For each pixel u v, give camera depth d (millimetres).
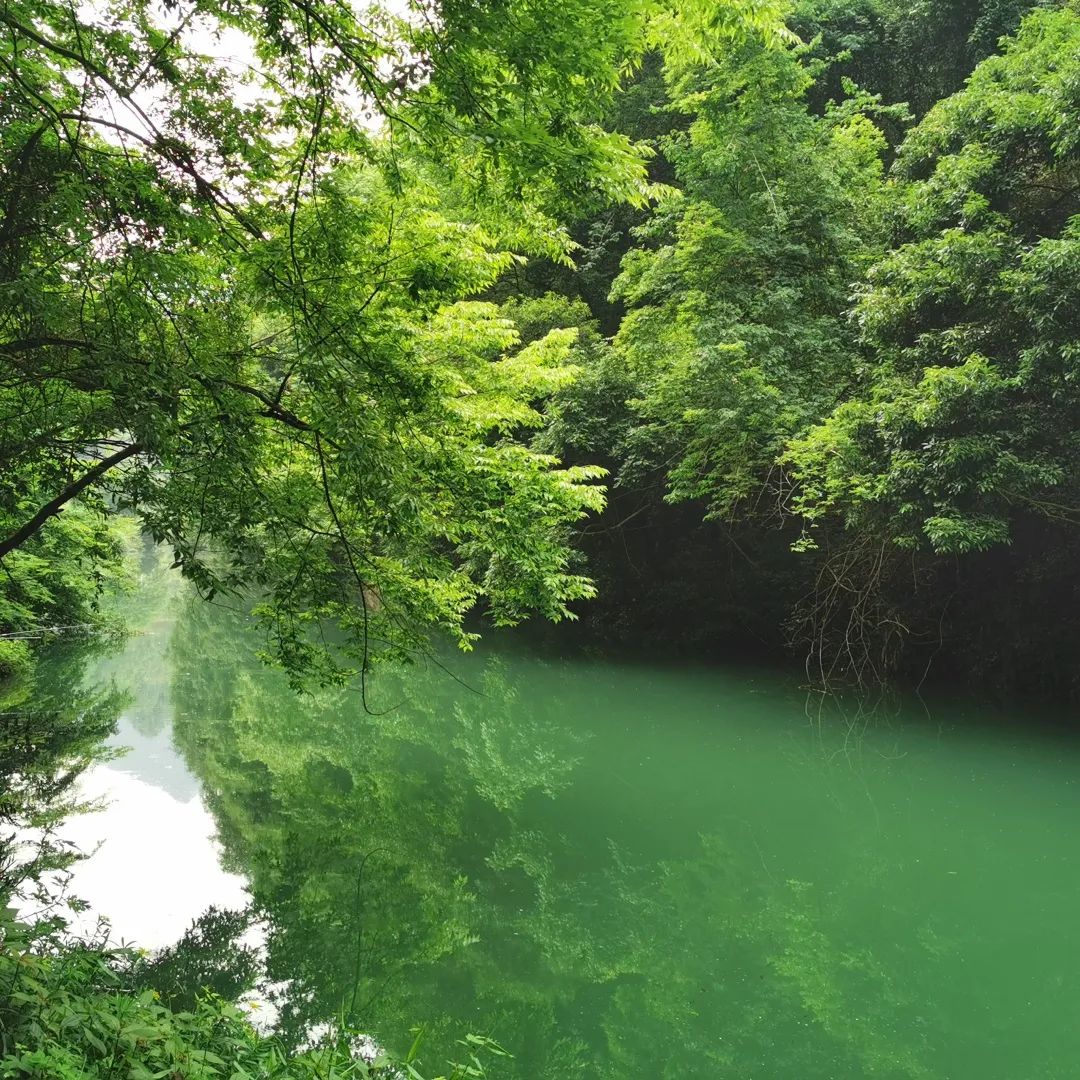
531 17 4164
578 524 22781
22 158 4738
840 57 19000
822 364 15289
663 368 17672
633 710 16484
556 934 7957
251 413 5574
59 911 7738
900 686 16750
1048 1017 6328
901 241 14922
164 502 5164
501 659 22062
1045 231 12438
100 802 11656
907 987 6914
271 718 16984
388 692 19094
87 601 26000
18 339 4871
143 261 4566
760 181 16719
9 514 5867
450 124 4426
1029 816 10414
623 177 4742
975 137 12648
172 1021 4129
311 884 8961
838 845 10031
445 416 6668
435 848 10078
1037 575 14648
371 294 6258
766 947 7711
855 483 12852
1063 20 12336
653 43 5301
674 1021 6418
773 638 20953
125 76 4910
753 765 13023
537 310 21266
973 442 11125
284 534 6770
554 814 11164
